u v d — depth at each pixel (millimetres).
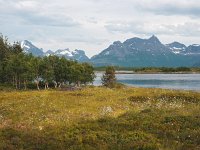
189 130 24094
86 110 40219
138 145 20391
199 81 156500
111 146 20359
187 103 45719
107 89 73000
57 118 33906
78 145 20609
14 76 97188
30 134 23375
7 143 21016
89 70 110000
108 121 27453
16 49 121750
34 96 56000
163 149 19688
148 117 28453
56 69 99188
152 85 126562
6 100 51938
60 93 61562
